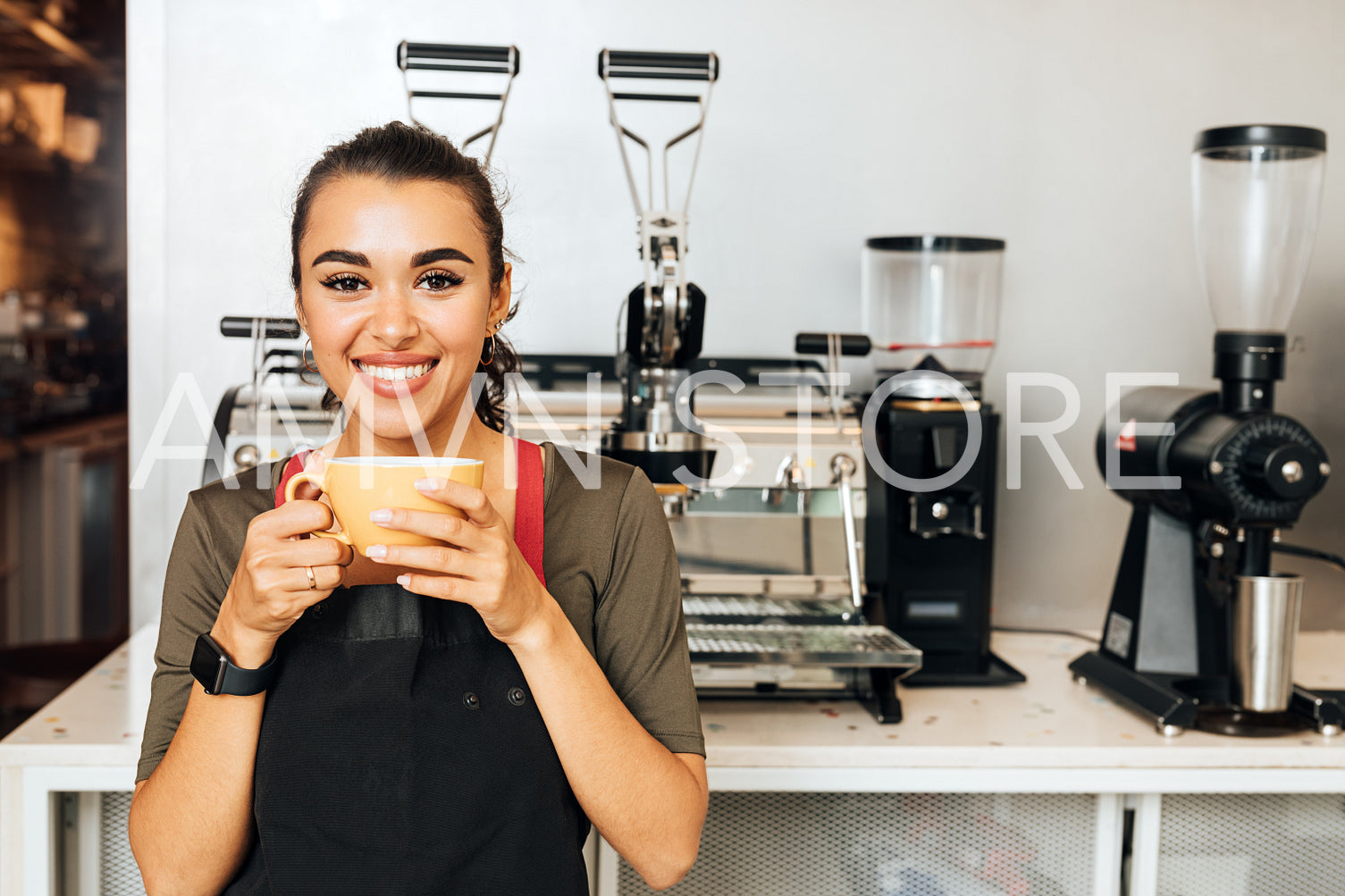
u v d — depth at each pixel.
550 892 0.74
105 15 3.71
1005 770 1.23
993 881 1.31
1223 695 1.37
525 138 1.74
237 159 1.70
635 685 0.83
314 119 1.70
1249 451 1.25
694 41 1.75
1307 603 1.89
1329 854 1.32
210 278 1.71
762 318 1.79
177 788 0.73
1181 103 1.83
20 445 3.40
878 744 1.23
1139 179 1.83
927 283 1.60
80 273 4.34
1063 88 1.81
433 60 1.39
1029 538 1.86
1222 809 1.32
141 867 0.76
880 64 1.78
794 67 1.77
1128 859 1.33
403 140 0.75
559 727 0.74
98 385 4.13
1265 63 1.83
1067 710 1.37
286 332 1.41
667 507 1.32
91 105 4.16
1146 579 1.42
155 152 1.69
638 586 0.84
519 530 0.82
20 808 1.16
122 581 3.89
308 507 0.66
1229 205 1.36
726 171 1.77
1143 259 1.84
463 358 0.75
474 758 0.73
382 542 0.65
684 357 1.30
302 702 0.73
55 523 3.51
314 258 0.73
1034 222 1.82
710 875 1.30
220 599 0.81
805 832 1.30
